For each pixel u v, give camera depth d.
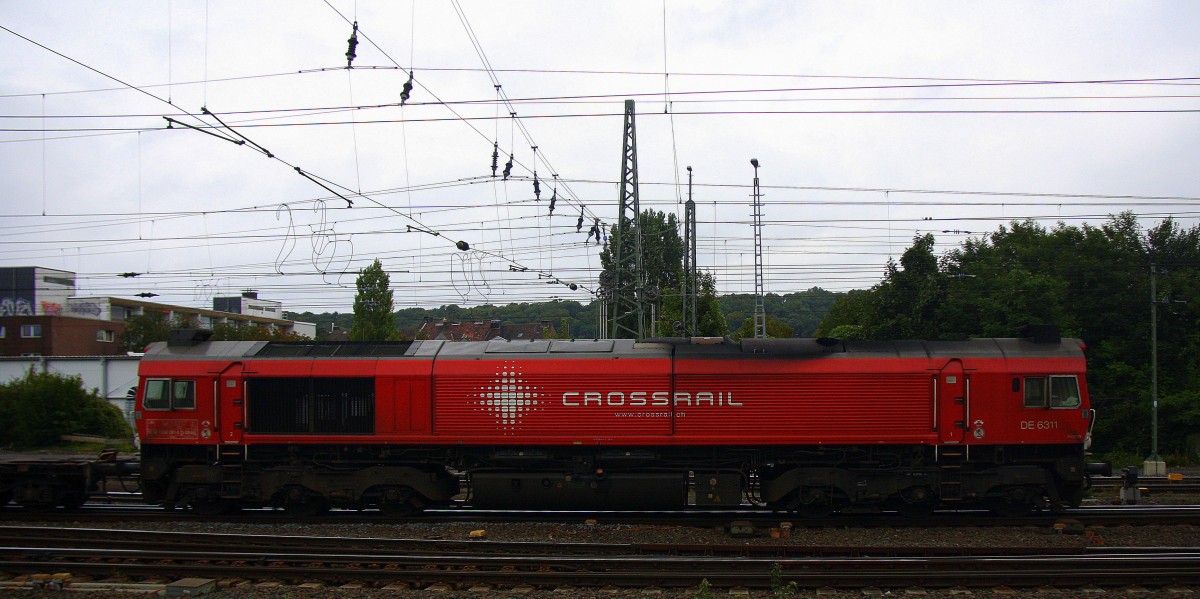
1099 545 13.37
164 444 16.28
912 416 15.16
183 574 11.52
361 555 11.99
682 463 15.75
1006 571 11.15
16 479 16.55
